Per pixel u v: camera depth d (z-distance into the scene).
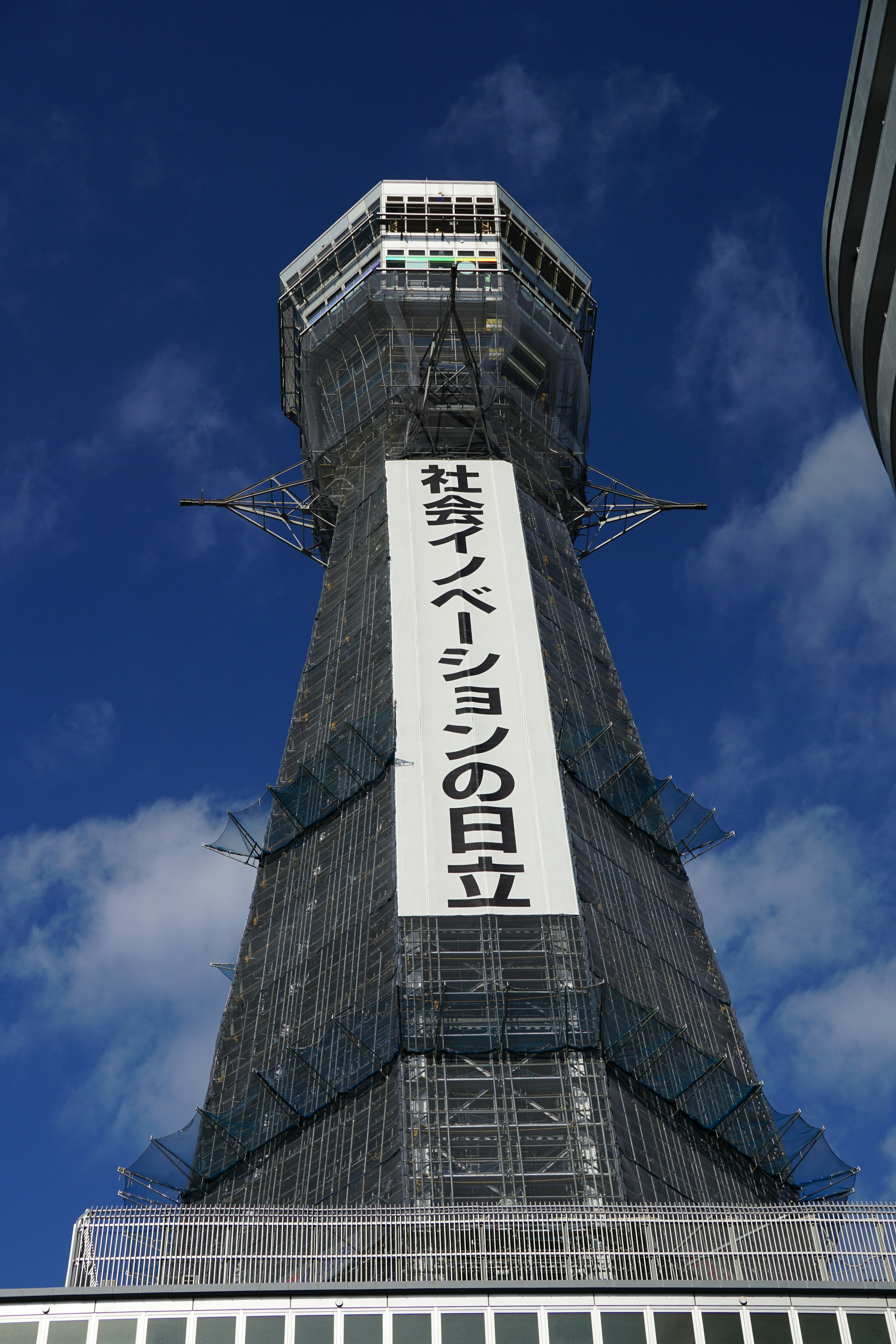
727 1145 73.94
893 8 62.41
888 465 74.50
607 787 94.00
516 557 108.44
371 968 78.31
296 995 81.38
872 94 65.44
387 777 90.44
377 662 100.44
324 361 144.12
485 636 99.81
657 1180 67.50
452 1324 45.12
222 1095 78.69
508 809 86.12
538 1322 45.22
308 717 104.12
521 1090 70.12
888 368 69.44
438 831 84.62
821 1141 74.75
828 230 72.75
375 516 118.88
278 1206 68.75
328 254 149.75
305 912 87.56
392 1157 66.50
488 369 136.50
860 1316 45.50
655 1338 44.84
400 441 129.50
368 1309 45.44
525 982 75.56
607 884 85.25
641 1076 73.19
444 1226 52.00
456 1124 68.12
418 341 139.25
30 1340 44.41
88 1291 45.50
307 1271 49.59
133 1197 72.25
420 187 150.75
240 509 138.88
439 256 144.75
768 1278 49.16
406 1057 71.75
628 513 136.38
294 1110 73.69
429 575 106.19
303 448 148.75
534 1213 52.75
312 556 140.25
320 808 94.31
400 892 80.50
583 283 155.62
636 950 82.19
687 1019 81.00
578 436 145.25
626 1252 50.53
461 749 90.31
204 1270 48.81
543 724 92.44
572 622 109.25
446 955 76.88
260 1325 45.00
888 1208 50.34
